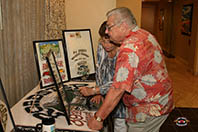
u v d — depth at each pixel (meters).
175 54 8.18
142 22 12.34
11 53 1.69
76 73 2.29
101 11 2.91
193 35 6.09
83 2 2.88
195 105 3.77
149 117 1.35
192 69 5.98
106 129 1.78
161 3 10.50
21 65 1.87
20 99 1.88
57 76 1.67
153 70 1.26
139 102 1.34
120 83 1.15
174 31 8.37
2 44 1.54
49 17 2.43
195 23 5.95
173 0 8.41
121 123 1.85
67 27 2.96
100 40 1.76
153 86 1.29
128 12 1.24
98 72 1.88
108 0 2.87
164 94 1.34
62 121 1.39
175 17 8.23
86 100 1.66
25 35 1.92
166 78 1.33
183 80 5.29
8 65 1.65
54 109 1.55
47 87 1.92
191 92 4.43
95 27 2.95
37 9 2.16
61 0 2.65
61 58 2.07
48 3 2.38
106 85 1.65
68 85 2.10
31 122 1.36
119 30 1.24
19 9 1.79
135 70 1.17
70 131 1.26
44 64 1.87
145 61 1.21
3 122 1.09
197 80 5.32
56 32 2.60
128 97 1.37
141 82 1.28
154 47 1.26
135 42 1.20
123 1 3.08
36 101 1.68
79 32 2.34
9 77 1.67
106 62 1.81
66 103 1.59
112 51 1.70
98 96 1.74
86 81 2.24
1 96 1.29
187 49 6.65
